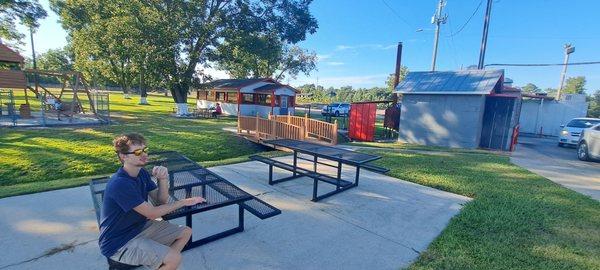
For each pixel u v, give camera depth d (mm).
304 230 3887
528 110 21469
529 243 3605
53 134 10297
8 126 12031
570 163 9828
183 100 22672
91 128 12398
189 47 21750
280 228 3922
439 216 4480
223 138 12023
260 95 24891
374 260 3203
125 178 2291
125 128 12758
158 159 4980
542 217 4441
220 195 3586
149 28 19156
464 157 9664
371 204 4930
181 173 4375
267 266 3033
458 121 12875
